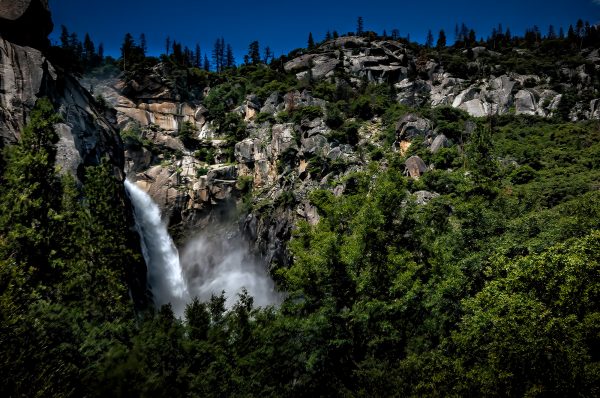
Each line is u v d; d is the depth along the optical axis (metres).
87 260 23.95
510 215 31.86
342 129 63.66
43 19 42.62
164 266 61.81
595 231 18.34
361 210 22.92
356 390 17.80
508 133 67.69
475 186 36.09
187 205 67.94
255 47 125.19
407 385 16.44
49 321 17.14
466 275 22.05
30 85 35.31
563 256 16.42
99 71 96.56
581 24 130.25
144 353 15.02
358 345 20.03
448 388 15.47
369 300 20.59
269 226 59.06
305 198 56.94
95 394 13.69
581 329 14.72
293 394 18.12
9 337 14.13
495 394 14.14
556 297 16.14
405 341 20.12
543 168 54.59
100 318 21.83
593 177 46.56
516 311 15.14
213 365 15.71
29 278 19.50
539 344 13.74
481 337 16.22
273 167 65.88
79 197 30.52
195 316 18.42
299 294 22.56
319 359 18.83
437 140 57.31
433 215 30.09
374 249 22.14
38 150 24.83
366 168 56.75
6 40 36.09
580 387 13.46
